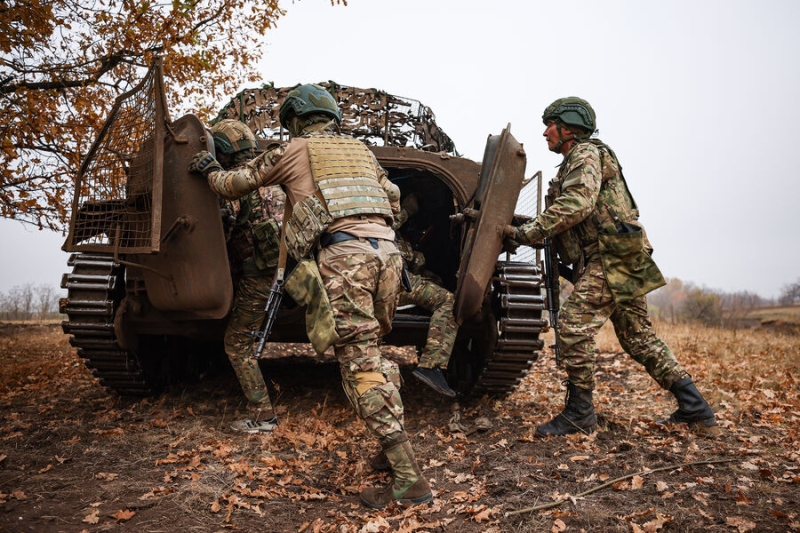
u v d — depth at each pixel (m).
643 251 3.88
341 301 3.04
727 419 4.33
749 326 23.89
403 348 8.52
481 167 4.54
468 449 3.83
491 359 4.56
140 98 3.94
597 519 2.76
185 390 5.31
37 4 6.82
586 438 3.85
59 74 7.71
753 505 2.86
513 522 2.79
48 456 3.55
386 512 2.89
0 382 6.01
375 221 3.20
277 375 6.24
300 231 3.12
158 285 4.09
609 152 3.96
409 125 5.55
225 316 4.06
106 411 4.66
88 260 4.48
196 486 3.12
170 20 8.31
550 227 3.79
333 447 3.86
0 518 2.71
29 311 19.08
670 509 2.83
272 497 3.06
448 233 5.79
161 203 3.72
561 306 4.10
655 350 4.05
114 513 2.79
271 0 9.29
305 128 3.50
